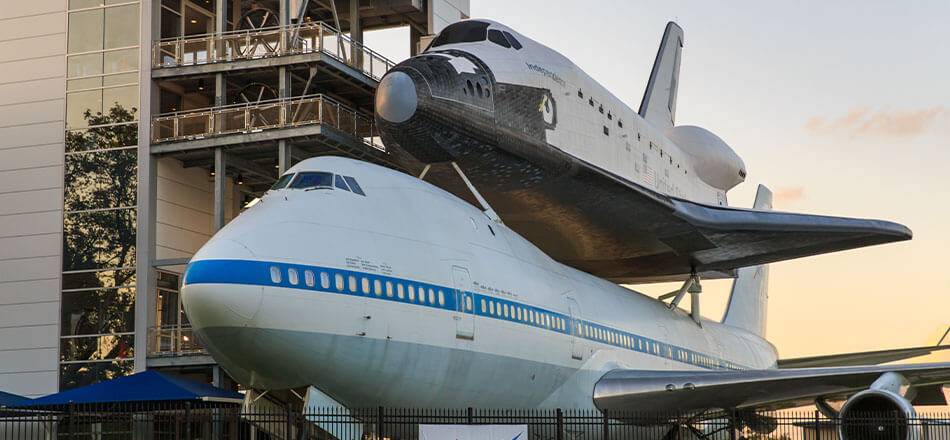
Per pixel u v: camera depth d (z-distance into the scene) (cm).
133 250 12181
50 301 12344
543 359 9344
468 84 9906
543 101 10712
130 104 12431
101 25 12650
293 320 7006
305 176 7962
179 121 12188
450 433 7612
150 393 9562
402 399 7969
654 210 11950
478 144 10125
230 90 13025
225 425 9506
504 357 8762
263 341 6956
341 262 7362
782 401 10762
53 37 12788
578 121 11256
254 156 12475
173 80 12438
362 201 7988
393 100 9488
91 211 12375
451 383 8269
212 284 6775
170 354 11894
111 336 12094
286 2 12069
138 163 12294
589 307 10569
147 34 12481
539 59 10956
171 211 12531
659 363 12038
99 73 12581
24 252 12512
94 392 9600
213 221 13212
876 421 8975
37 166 12612
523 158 10525
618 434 10344
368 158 12688
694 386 9925
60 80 12688
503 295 8881
